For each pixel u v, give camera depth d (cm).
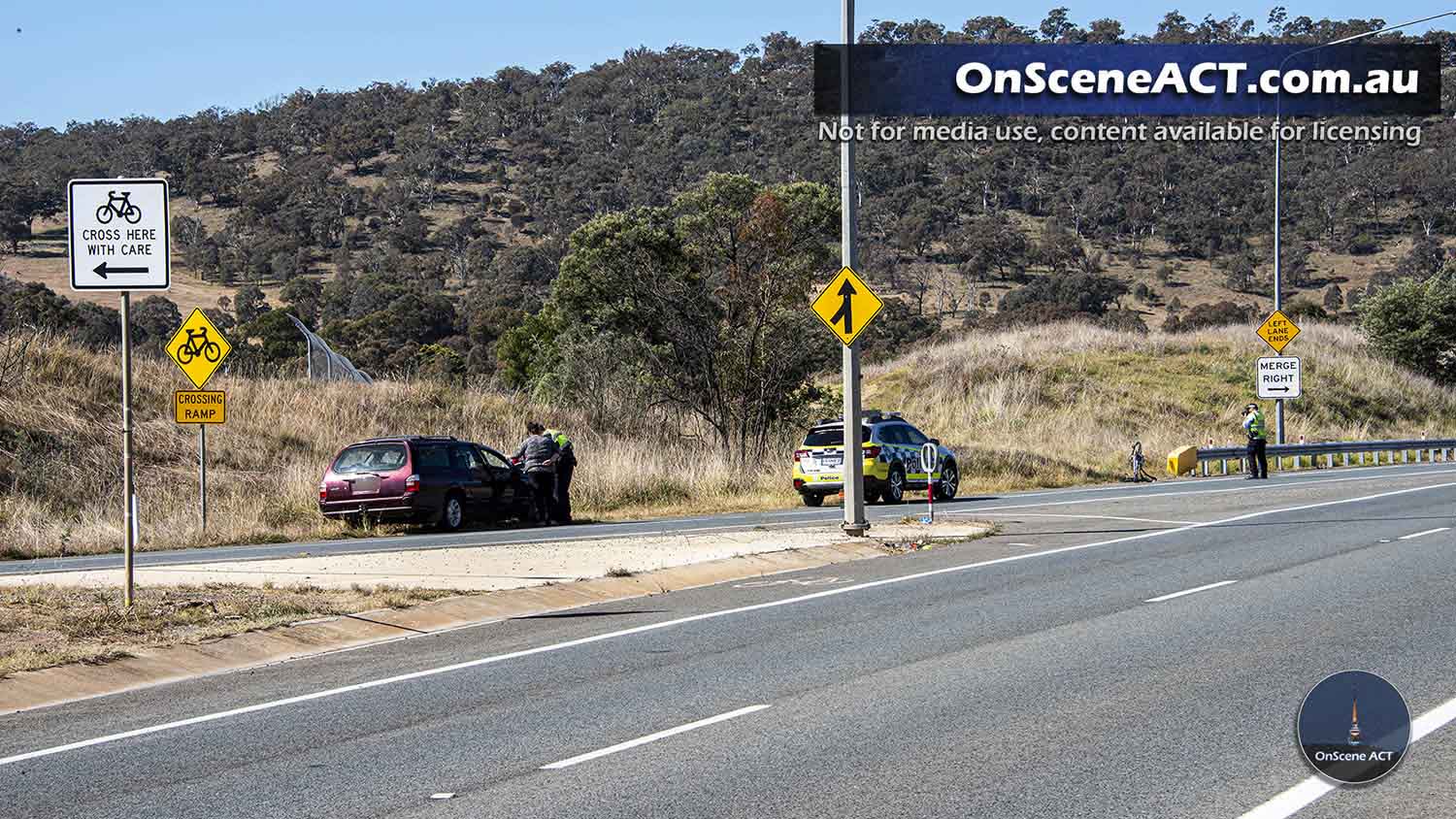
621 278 4028
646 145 14438
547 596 1467
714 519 2503
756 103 15025
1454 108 12344
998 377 5162
